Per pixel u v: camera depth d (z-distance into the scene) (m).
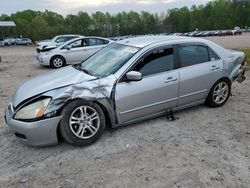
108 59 4.83
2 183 3.40
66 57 12.86
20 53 26.11
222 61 5.43
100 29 113.81
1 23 63.41
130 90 4.35
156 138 4.37
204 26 114.38
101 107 4.27
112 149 4.08
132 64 4.42
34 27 97.62
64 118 3.93
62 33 103.00
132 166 3.64
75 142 4.06
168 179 3.36
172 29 118.19
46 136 3.92
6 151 4.14
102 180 3.38
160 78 4.62
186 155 3.87
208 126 4.78
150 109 4.65
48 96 3.92
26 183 3.38
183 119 5.06
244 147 4.07
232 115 5.25
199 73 5.07
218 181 3.30
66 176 3.49
